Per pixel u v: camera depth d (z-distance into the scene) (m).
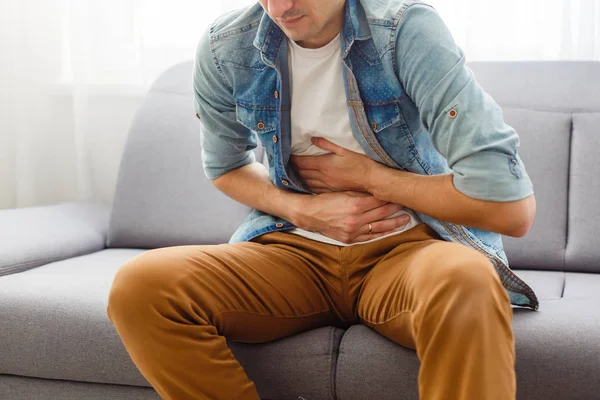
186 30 2.41
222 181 1.60
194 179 2.05
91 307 1.51
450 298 1.13
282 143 1.43
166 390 1.28
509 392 1.10
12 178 2.58
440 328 1.12
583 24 2.08
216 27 1.46
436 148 1.32
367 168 1.40
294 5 1.25
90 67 2.47
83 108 2.47
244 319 1.36
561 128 1.85
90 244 2.08
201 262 1.34
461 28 2.18
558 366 1.26
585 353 1.25
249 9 1.43
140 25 2.43
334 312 1.49
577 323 1.30
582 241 1.77
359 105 1.34
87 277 1.69
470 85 1.28
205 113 1.51
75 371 1.51
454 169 1.28
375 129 1.36
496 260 1.36
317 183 1.47
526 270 1.82
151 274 1.28
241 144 1.55
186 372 1.27
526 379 1.27
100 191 2.54
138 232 2.06
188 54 2.41
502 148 1.25
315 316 1.46
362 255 1.42
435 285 1.15
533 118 1.87
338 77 1.35
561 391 1.26
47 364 1.52
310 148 1.45
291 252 1.47
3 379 1.59
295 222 1.46
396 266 1.32
